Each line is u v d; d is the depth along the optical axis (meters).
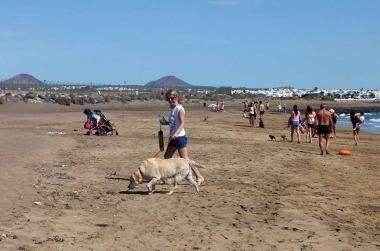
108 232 9.24
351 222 10.55
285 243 8.95
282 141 28.52
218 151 21.81
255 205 11.67
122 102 99.50
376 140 32.91
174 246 8.59
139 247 8.47
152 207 11.20
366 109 120.75
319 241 9.13
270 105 122.50
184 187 13.53
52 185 13.16
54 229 9.26
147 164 12.50
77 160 17.80
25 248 8.14
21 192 12.13
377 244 9.08
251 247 8.66
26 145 21.56
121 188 13.15
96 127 28.77
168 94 13.20
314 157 21.11
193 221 10.16
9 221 9.63
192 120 49.91
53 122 39.81
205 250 8.43
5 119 43.00
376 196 13.32
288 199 12.45
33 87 191.00
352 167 18.59
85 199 11.77
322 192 13.55
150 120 46.00
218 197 12.36
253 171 16.55
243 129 37.97
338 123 58.78
